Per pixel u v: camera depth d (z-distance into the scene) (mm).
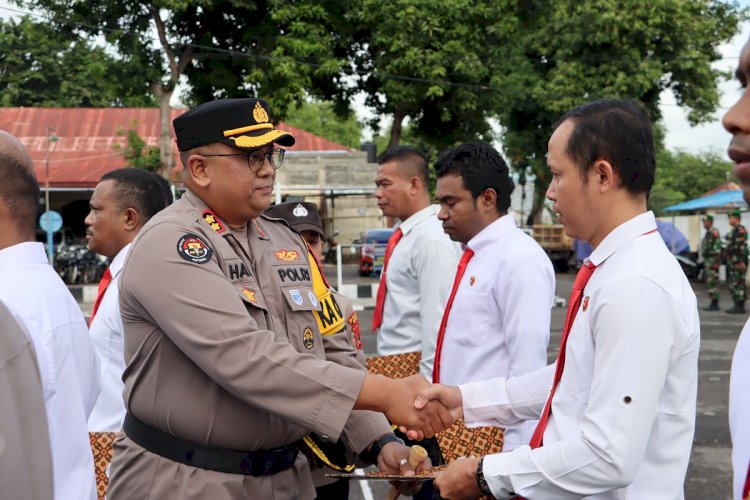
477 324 3090
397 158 3918
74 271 17938
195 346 2008
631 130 1925
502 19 18047
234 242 2229
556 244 23469
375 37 17094
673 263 1892
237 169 2195
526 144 21797
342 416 2055
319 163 20266
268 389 2010
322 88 17875
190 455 2102
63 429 1805
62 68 36344
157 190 3285
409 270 3834
